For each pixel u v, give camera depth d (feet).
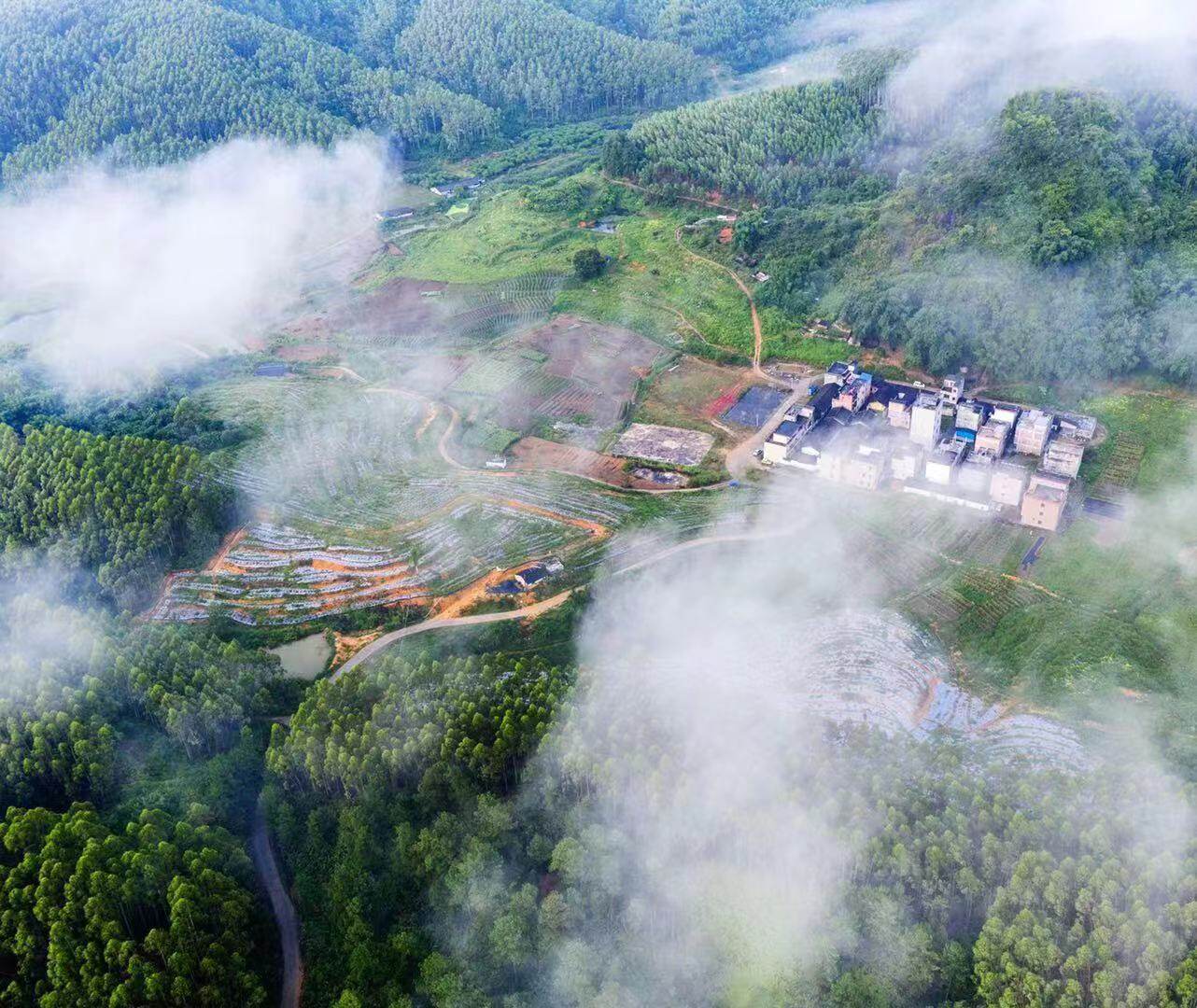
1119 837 360.69
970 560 580.30
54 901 363.35
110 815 417.49
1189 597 532.73
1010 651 512.63
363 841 405.39
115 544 588.09
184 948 356.38
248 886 398.01
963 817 370.32
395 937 376.48
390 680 475.31
